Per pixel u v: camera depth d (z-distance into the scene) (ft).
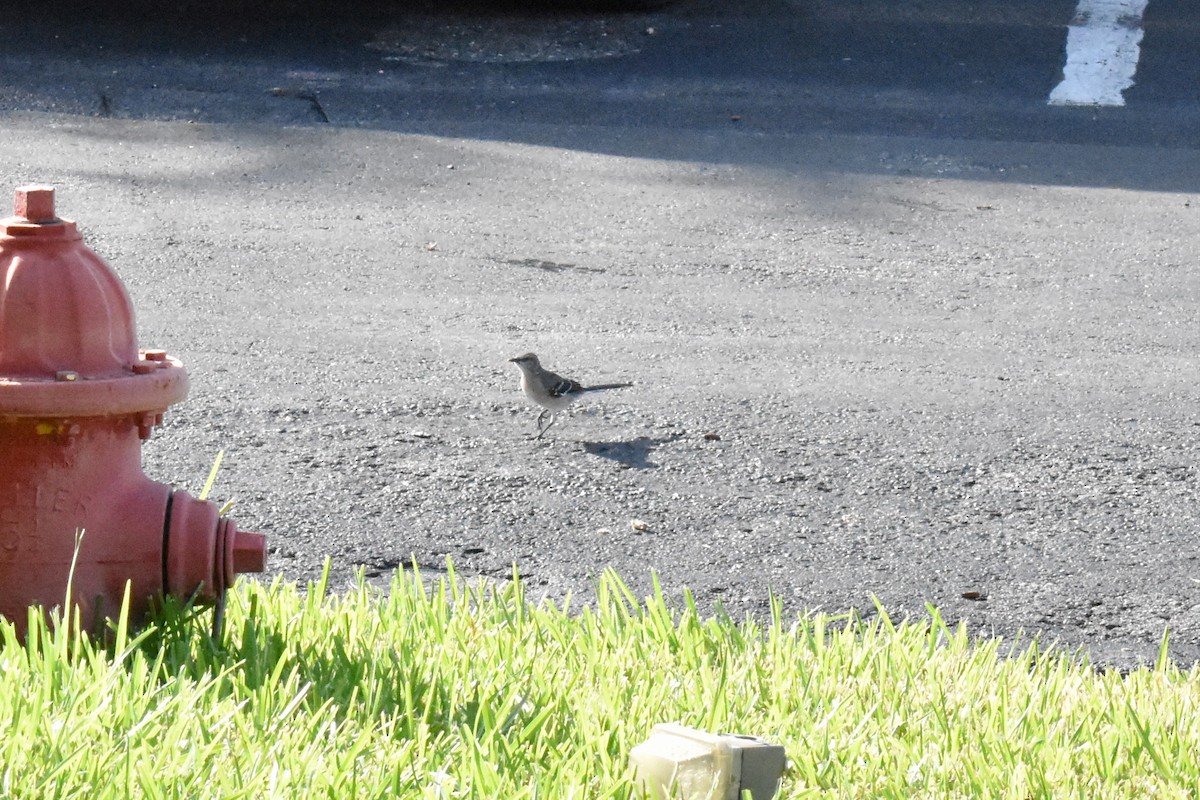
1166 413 40.19
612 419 38.06
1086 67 86.07
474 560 29.07
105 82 75.36
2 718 17.60
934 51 87.92
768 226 59.31
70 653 20.06
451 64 82.12
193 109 72.38
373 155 66.90
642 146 70.44
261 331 44.37
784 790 18.45
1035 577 29.22
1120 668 25.38
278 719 18.67
